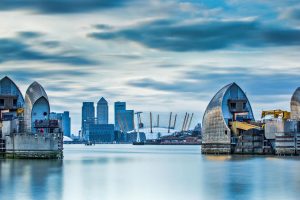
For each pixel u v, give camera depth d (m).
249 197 78.25
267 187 88.12
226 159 165.38
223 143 197.75
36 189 86.19
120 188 88.75
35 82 160.88
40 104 159.12
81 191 84.81
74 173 113.12
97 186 91.12
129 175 110.44
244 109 197.50
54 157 153.50
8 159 151.50
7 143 154.88
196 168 128.88
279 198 77.19
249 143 190.75
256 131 189.12
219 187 89.12
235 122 195.75
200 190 85.88
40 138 151.88
